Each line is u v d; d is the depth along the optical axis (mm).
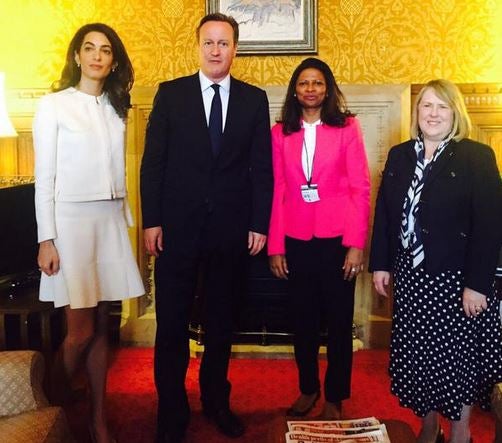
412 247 2143
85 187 2193
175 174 2420
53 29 3629
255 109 2449
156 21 3586
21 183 3506
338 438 1771
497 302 2215
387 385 3139
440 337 2105
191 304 2527
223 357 2609
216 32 2328
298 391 3066
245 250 2523
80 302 2176
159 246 2445
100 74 2229
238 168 2459
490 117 3502
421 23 3512
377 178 3602
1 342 2725
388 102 3539
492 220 2029
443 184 2076
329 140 2504
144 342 3775
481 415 2768
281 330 3580
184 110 2398
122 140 2330
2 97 3334
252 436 2590
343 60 3557
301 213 2545
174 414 2484
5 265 2947
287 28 3531
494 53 3502
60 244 2182
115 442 2469
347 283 2551
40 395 1799
